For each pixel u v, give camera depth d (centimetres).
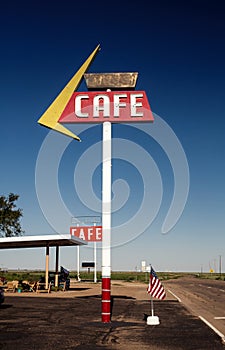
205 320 1594
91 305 2173
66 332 1263
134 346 1048
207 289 4184
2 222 5478
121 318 1633
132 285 5144
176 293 3466
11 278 4603
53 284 3594
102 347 1030
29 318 1603
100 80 1600
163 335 1223
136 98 1559
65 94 1584
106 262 1527
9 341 1102
